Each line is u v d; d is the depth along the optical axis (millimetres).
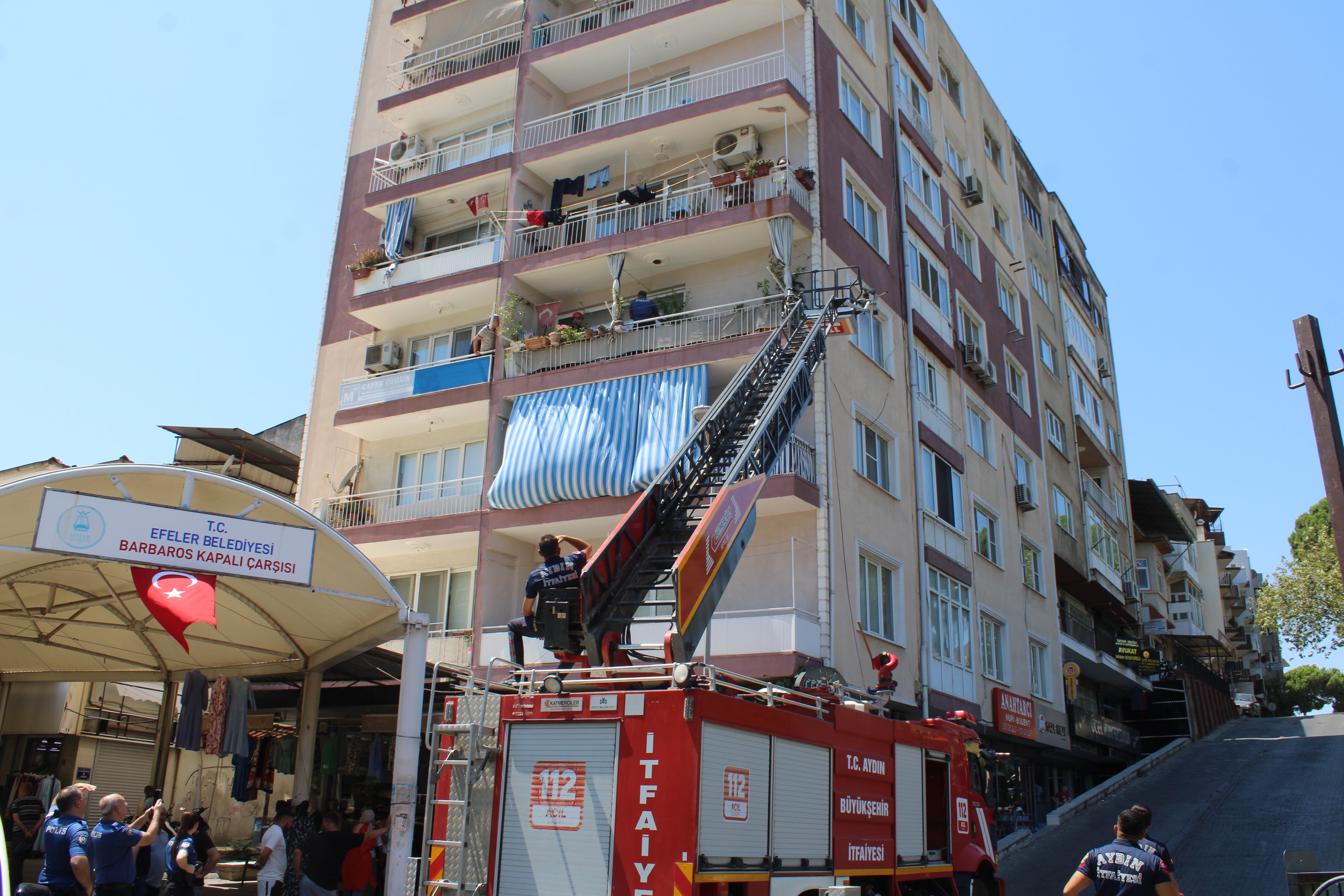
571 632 9422
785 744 7988
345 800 17203
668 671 7324
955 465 24203
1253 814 20609
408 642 11023
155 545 9570
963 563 23484
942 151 27906
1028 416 30562
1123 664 35156
